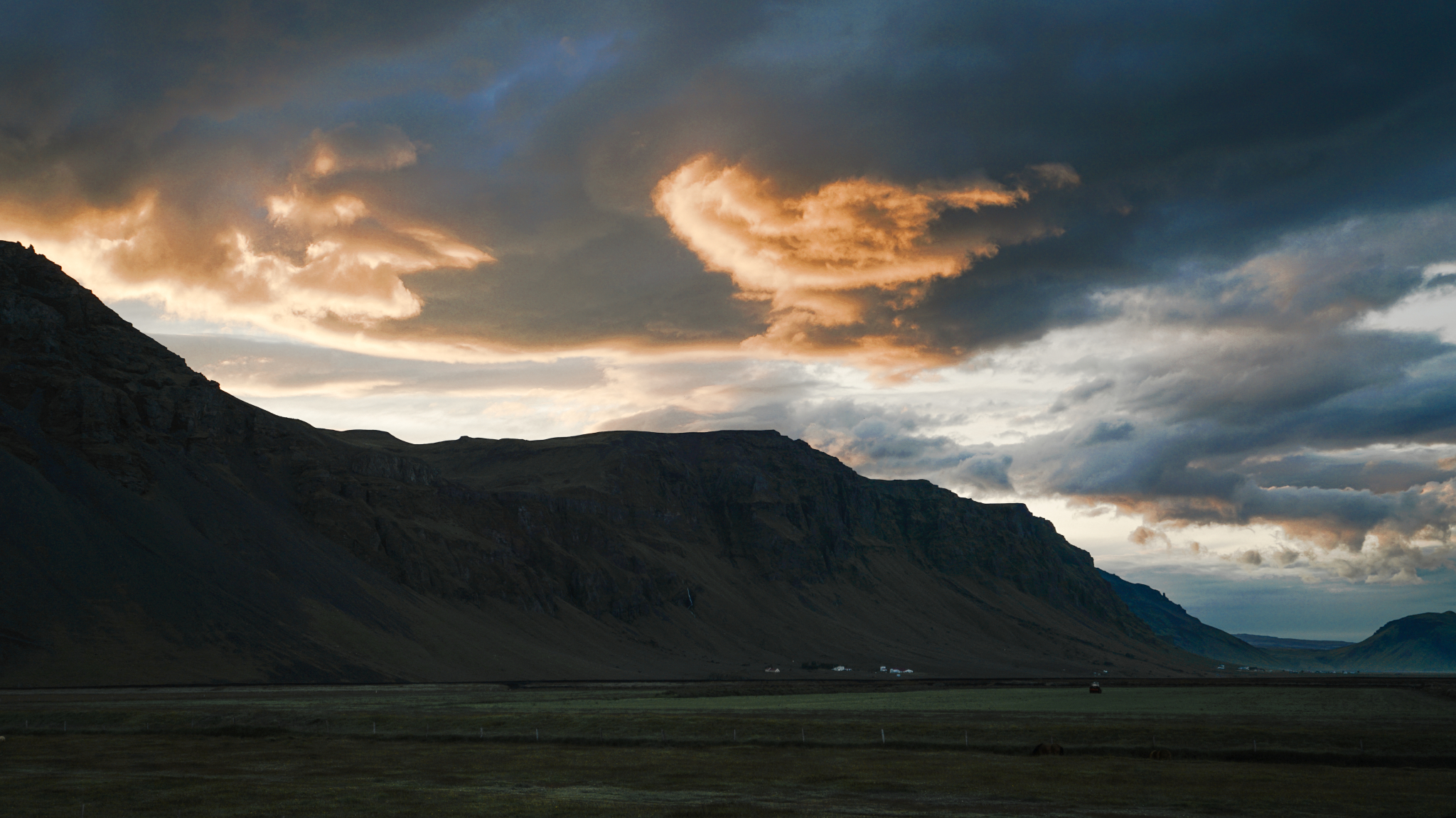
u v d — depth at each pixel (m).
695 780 74.00
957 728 100.25
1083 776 74.56
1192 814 58.84
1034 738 94.06
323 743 101.44
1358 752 84.00
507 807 61.81
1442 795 64.94
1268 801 62.97
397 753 92.81
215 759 87.75
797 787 70.31
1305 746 86.75
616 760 86.00
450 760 87.00
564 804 62.72
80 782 72.81
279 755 91.12
